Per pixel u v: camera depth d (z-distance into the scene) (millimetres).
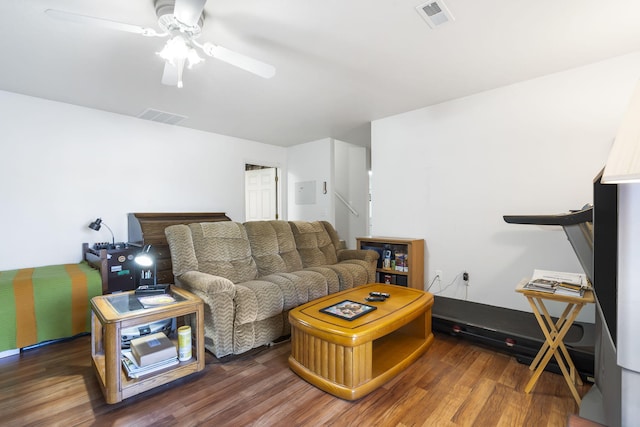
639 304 638
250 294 2357
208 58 2402
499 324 2480
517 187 2928
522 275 2910
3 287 2426
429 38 2143
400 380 2039
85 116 3498
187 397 1848
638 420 640
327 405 1772
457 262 3316
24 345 2418
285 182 5688
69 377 2068
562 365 1847
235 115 3824
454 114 3314
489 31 2059
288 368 2188
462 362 2283
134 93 3111
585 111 2576
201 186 4523
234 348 2275
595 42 2201
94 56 2348
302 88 3006
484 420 1648
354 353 1798
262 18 1908
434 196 3480
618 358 668
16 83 2846
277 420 1646
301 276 2811
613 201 835
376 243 3859
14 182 3074
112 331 1723
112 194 3689
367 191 6109
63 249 3348
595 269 860
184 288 2488
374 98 3271
